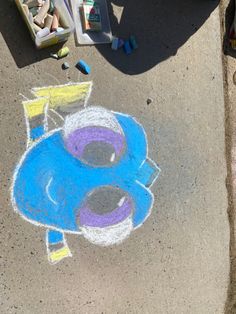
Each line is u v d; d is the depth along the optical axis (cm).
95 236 143
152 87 154
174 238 153
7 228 134
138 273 147
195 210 157
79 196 143
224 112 164
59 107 143
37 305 136
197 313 154
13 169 137
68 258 140
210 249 158
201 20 163
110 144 148
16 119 138
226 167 163
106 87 149
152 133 153
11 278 134
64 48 144
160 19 158
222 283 159
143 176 151
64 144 143
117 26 152
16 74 140
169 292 151
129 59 153
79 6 148
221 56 165
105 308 143
